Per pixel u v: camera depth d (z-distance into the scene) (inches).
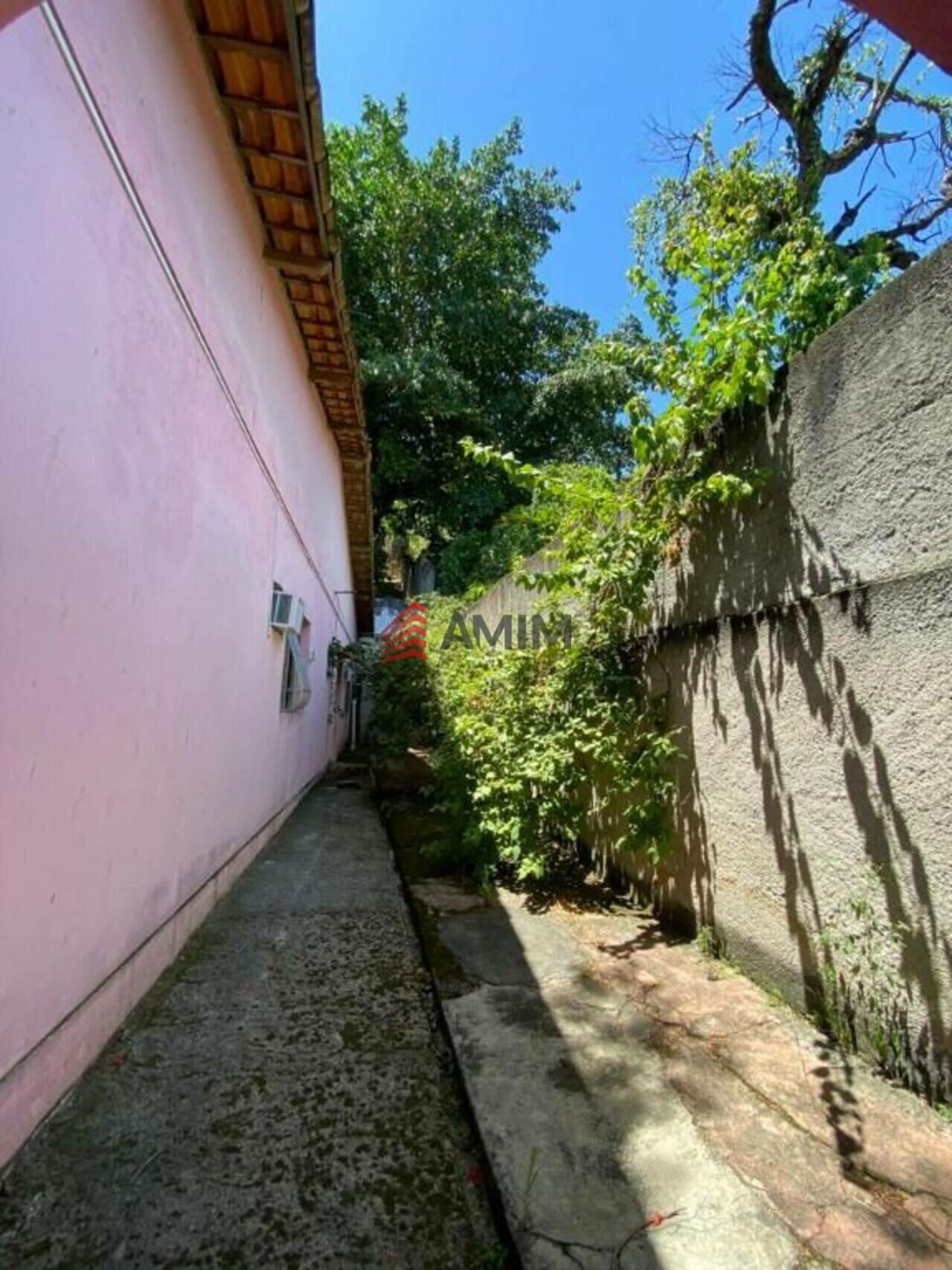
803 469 81.3
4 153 47.2
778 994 83.1
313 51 81.7
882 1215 48.7
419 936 108.8
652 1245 45.6
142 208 73.8
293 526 185.6
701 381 98.3
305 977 92.3
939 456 61.4
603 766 125.6
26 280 50.6
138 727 78.0
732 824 93.7
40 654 54.7
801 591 80.4
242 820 138.2
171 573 87.8
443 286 582.9
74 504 59.8
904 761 64.6
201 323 96.7
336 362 193.2
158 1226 48.0
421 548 664.4
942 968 60.2
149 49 75.0
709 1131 57.9
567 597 143.5
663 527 106.8
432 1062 71.8
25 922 53.9
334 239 128.6
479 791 132.3
